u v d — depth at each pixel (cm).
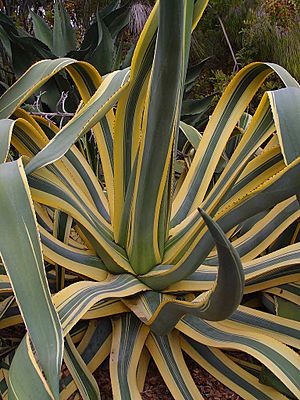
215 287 101
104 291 142
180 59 123
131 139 158
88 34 347
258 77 176
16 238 110
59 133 138
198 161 188
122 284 152
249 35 425
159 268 158
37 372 99
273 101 126
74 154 187
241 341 136
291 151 119
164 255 163
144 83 147
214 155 186
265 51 424
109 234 167
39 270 107
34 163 133
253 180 169
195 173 187
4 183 117
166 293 159
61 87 314
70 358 135
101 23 325
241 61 440
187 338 155
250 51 432
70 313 124
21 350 105
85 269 161
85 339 155
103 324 159
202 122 346
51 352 98
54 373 95
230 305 105
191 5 143
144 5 483
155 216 151
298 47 402
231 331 143
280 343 130
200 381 155
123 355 144
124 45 470
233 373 146
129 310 156
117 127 154
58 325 102
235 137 230
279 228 171
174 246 164
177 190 216
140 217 150
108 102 136
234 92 184
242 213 129
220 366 148
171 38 119
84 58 330
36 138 163
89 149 234
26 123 156
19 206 113
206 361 149
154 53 138
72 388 138
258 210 128
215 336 142
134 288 152
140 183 146
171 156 150
